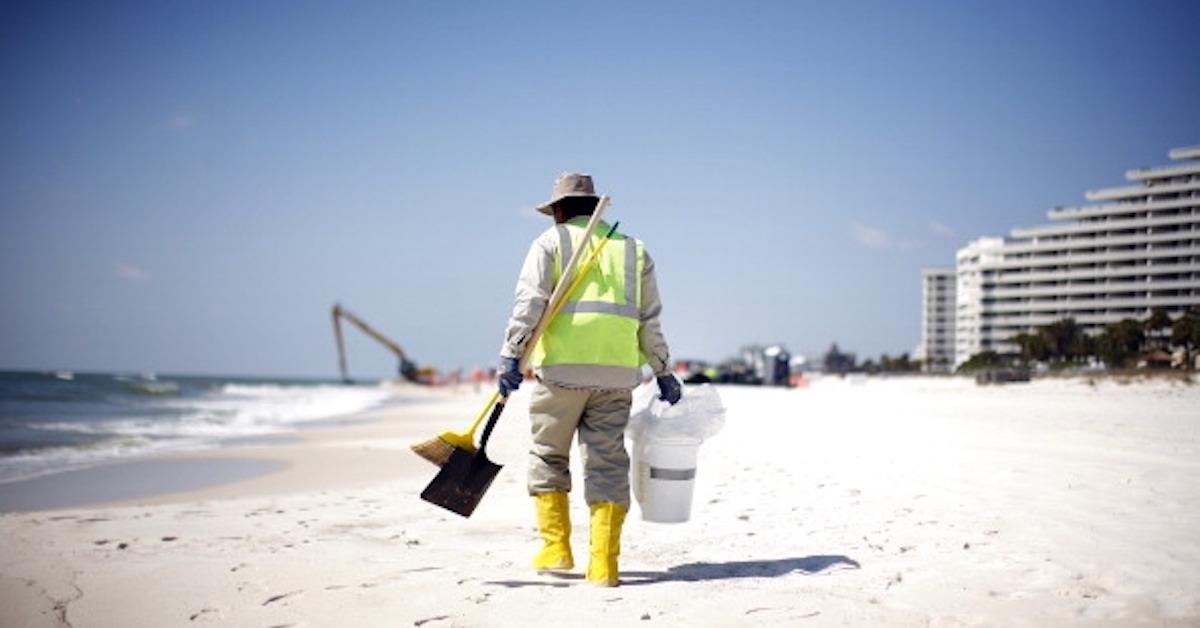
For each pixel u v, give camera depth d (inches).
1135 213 3816.4
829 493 239.9
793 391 1615.4
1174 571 141.1
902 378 3548.2
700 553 167.5
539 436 146.6
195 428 761.0
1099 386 1387.8
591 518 141.0
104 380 2568.9
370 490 301.9
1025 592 130.6
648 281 149.9
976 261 5044.3
